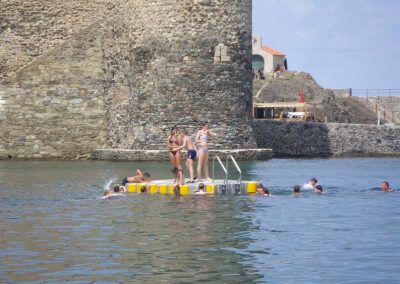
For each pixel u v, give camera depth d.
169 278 14.38
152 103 41.31
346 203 24.06
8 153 43.94
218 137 41.22
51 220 20.55
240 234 18.45
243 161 40.88
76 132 44.12
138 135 41.59
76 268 15.10
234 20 41.59
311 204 23.78
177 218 20.84
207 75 41.16
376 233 18.58
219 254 16.28
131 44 42.16
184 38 40.97
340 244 17.27
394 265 15.30
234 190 26.58
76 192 26.77
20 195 25.89
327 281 14.19
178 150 26.89
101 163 39.84
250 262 15.59
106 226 19.56
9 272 14.80
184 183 27.08
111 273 14.72
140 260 15.74
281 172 34.75
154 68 41.28
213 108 41.28
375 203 24.08
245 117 42.44
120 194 25.97
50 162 41.84
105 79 44.09
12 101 43.94
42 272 14.79
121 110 42.97
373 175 33.81
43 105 44.09
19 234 18.48
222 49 41.19
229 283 14.06
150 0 41.38
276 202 24.27
